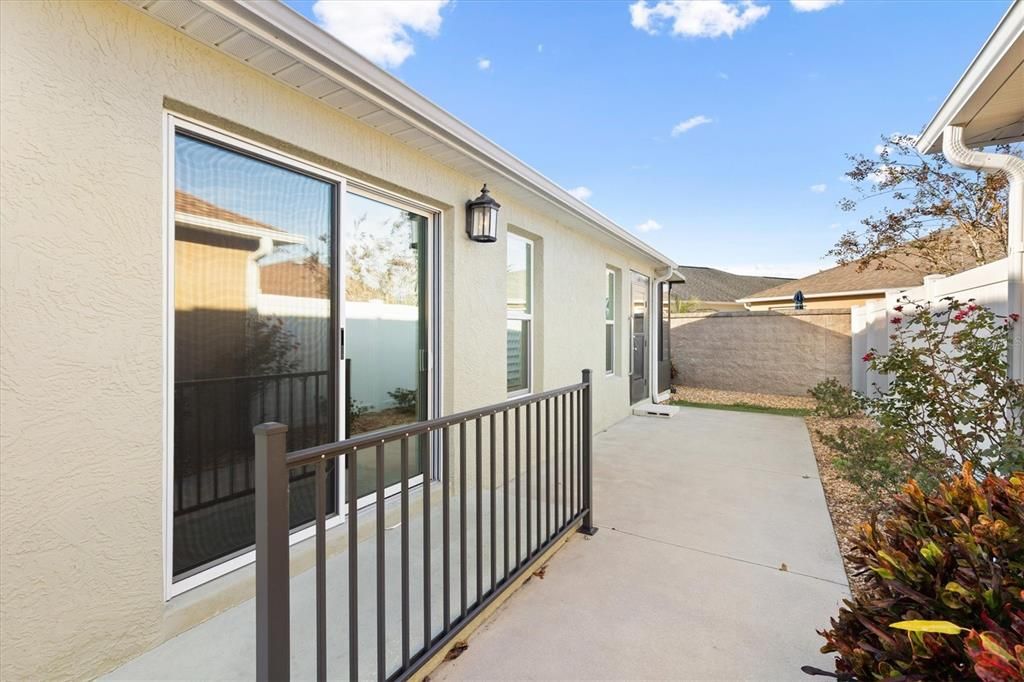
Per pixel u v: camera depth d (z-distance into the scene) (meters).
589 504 3.37
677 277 9.84
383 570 1.70
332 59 2.34
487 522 3.61
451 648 2.12
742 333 11.00
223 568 2.40
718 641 2.19
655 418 7.92
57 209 1.76
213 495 2.37
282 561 1.33
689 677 1.96
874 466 3.50
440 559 2.93
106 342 1.90
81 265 1.83
